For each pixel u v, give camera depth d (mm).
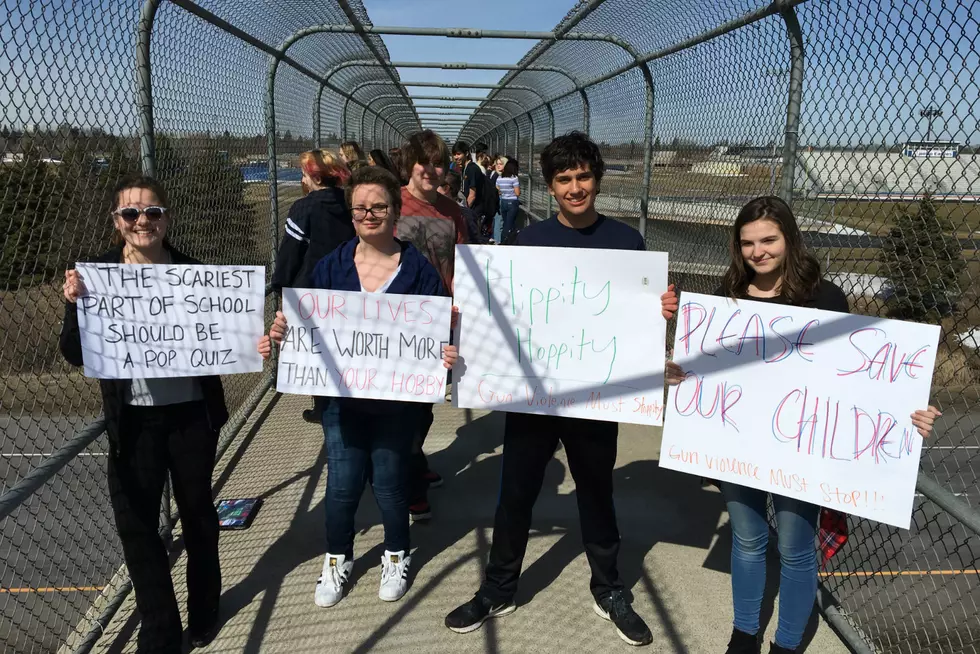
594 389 2490
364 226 2496
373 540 3318
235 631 2645
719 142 4160
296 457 4289
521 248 2494
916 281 2582
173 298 2340
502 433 4727
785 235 2230
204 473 2453
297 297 2502
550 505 3713
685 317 2383
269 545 3254
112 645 2604
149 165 2928
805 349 2230
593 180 2436
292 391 2561
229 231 4566
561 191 2455
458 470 4137
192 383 2418
